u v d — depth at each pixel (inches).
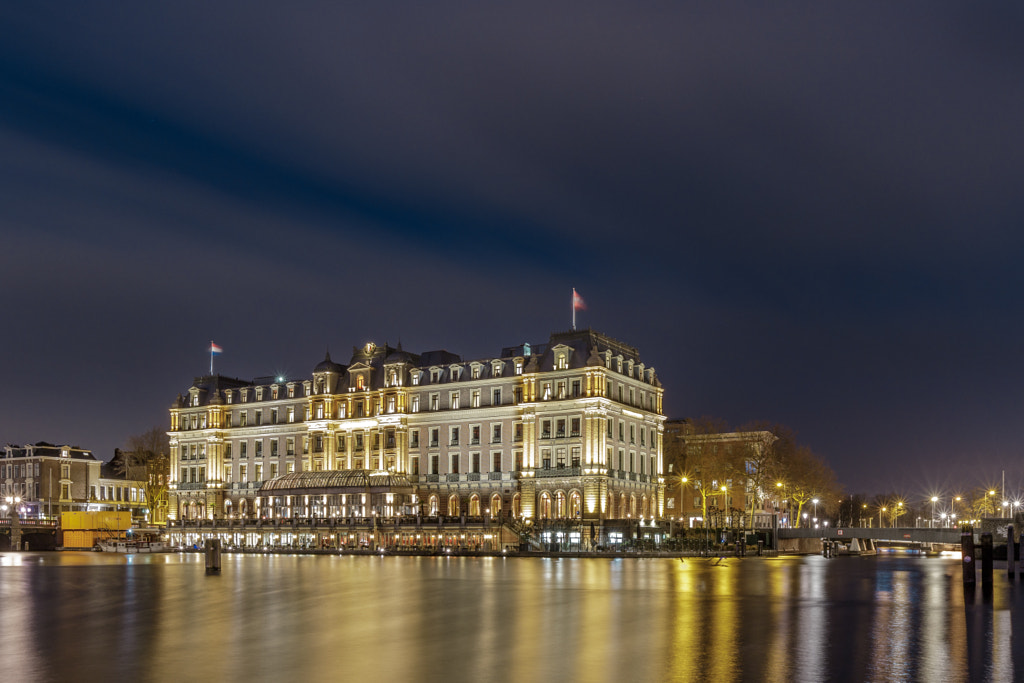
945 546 7278.5
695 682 1048.8
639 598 2059.5
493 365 5954.7
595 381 5462.6
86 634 1487.5
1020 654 1226.6
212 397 7165.4
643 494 5900.6
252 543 6131.9
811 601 1975.9
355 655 1257.4
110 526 6550.2
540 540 5221.5
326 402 6545.3
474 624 1577.3
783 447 6540.4
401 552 5113.2
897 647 1286.9
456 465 5979.3
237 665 1184.8
